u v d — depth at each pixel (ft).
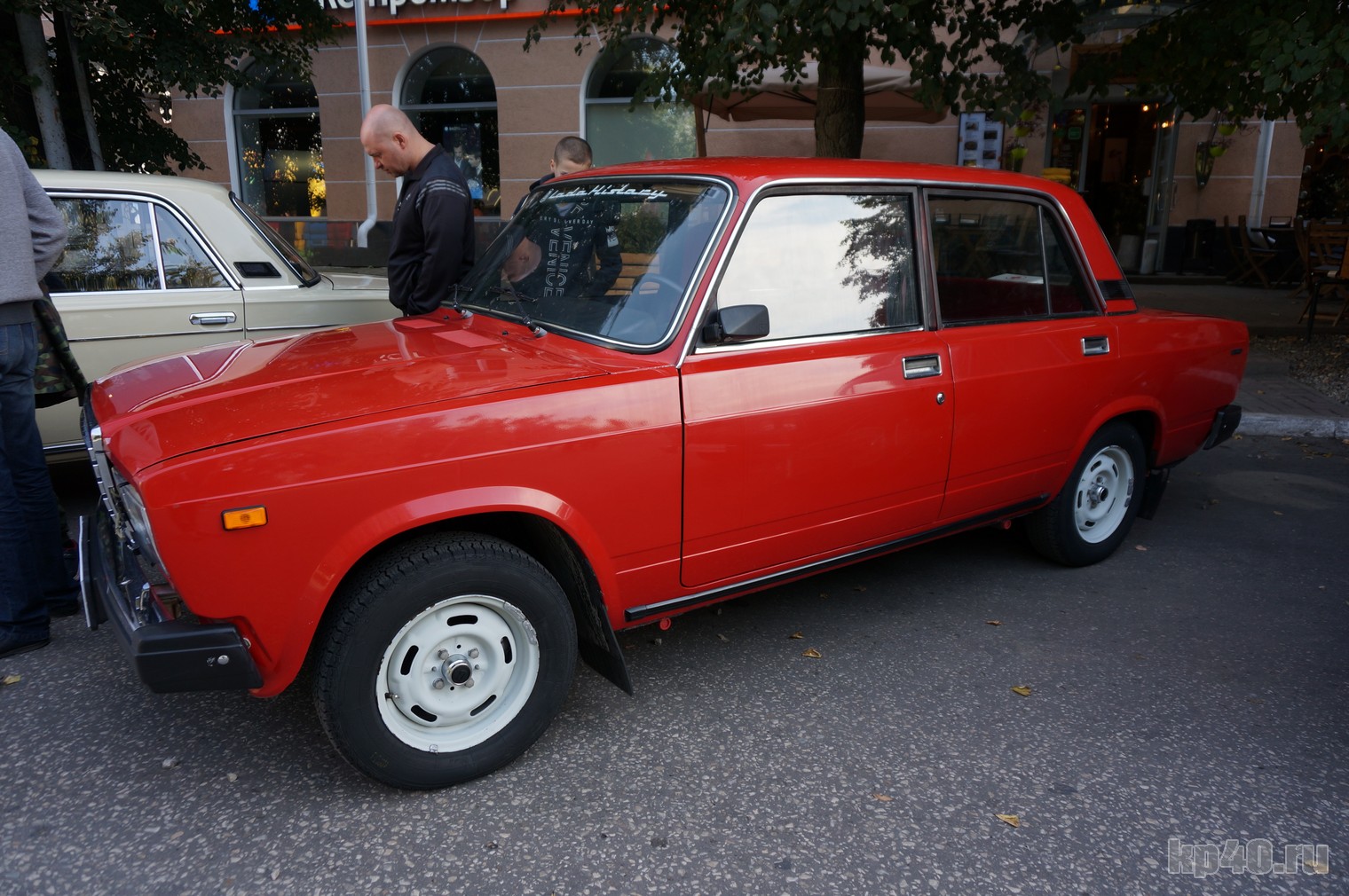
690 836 8.20
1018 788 8.95
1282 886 7.68
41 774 8.93
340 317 17.08
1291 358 29.01
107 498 8.82
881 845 8.11
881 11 17.11
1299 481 19.08
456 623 8.54
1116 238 47.11
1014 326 12.17
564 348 9.74
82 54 28.76
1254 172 43.01
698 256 9.53
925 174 11.32
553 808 8.56
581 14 25.23
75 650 11.41
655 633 12.16
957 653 11.68
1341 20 18.22
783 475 10.03
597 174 11.70
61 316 14.57
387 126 13.62
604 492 8.87
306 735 9.70
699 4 22.50
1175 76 22.90
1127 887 7.65
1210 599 13.41
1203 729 10.02
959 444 11.51
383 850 7.97
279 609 7.63
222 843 8.02
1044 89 20.52
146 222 15.42
